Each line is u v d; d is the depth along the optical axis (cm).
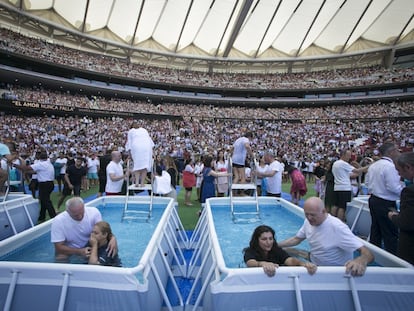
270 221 615
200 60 5212
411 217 264
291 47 4906
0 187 618
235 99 4794
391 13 4103
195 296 370
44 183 680
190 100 4744
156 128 3466
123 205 704
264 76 5247
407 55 4772
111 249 343
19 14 3462
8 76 3112
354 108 4462
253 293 233
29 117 2859
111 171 720
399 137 3091
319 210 282
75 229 354
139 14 4075
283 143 3108
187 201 965
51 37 4041
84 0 3694
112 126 3206
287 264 287
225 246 484
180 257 510
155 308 277
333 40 4684
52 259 385
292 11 4181
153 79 4497
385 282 240
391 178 401
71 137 2550
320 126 3916
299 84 4950
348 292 238
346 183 602
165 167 944
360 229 589
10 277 237
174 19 4259
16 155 735
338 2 3959
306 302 234
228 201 723
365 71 4812
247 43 4872
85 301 235
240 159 744
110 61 4362
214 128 3816
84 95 4009
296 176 864
